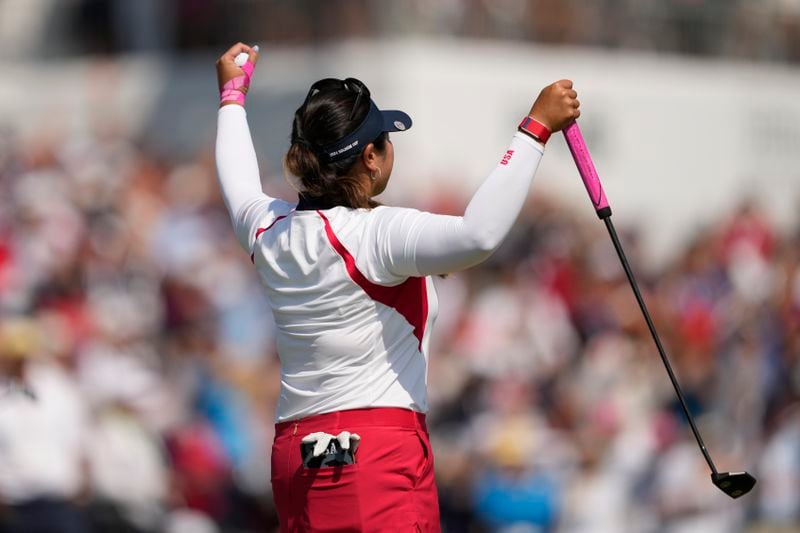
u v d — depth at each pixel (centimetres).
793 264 4653
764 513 3834
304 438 1234
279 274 1268
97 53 6147
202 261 4172
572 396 3697
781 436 3903
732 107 6288
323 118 1245
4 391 2684
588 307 4391
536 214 4681
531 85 5531
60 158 5012
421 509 1252
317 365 1253
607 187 5772
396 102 5159
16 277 3959
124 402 3045
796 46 6706
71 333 3512
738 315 4456
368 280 1225
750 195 5503
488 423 3409
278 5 5428
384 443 1236
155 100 5800
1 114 6109
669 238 5959
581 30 5831
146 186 4797
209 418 3341
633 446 3444
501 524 3266
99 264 4178
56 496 2688
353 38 5225
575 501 3375
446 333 4125
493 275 4394
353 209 1256
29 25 6297
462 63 5312
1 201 4512
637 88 5931
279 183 4684
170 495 3022
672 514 3341
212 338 3806
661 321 4047
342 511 1239
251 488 3309
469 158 5300
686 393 3753
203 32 5747
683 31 6238
